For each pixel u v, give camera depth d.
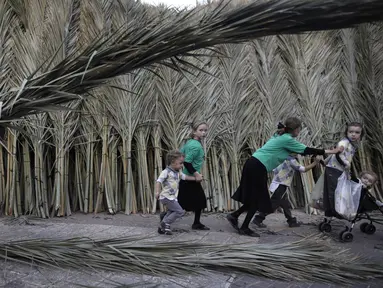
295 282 3.57
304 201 7.38
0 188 6.54
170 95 7.09
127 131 6.95
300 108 7.55
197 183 5.60
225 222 6.27
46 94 3.40
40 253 3.74
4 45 6.66
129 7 7.07
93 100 6.87
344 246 4.88
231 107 7.27
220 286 3.43
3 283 3.39
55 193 6.58
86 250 3.78
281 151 5.34
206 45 3.10
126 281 3.47
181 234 5.33
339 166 5.21
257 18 2.85
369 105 7.60
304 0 2.63
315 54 7.74
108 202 6.77
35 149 6.57
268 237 5.27
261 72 7.53
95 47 3.37
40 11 6.90
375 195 7.38
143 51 3.20
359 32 7.83
